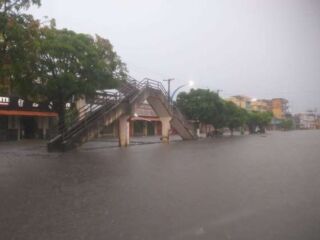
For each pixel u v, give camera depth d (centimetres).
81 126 2441
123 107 2859
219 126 5881
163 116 3697
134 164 1550
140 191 908
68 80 2411
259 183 1020
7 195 873
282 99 13700
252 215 658
